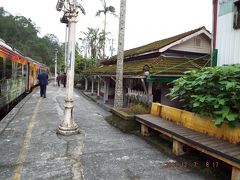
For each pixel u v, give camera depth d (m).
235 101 4.73
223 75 5.08
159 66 9.45
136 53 12.08
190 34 10.92
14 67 12.34
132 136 6.82
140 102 9.41
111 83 16.95
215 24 8.66
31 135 6.64
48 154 5.23
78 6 6.79
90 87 25.98
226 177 4.24
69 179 4.11
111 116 9.30
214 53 8.62
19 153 5.25
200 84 5.16
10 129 7.27
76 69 28.17
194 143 4.52
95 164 4.75
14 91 12.43
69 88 6.86
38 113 10.09
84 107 12.55
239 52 7.73
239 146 4.21
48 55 89.25
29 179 4.09
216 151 3.99
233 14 7.93
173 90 6.09
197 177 4.27
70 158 5.03
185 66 9.86
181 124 5.88
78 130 7.00
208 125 5.02
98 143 6.09
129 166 4.68
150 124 6.20
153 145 6.00
